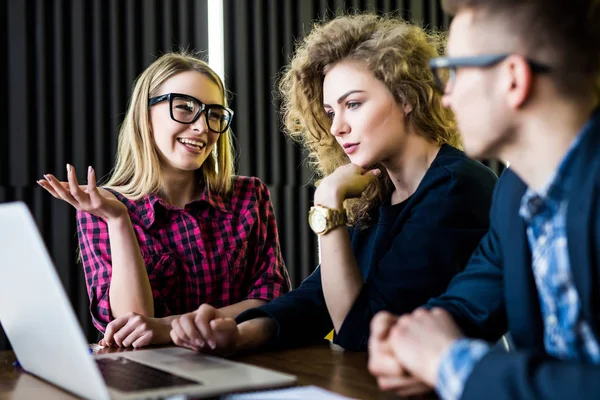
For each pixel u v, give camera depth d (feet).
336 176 5.77
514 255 3.46
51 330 3.62
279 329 5.36
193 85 7.82
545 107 3.03
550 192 3.09
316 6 14.73
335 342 5.52
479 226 5.58
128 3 13.24
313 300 5.76
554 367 2.56
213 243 8.02
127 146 8.36
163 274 7.63
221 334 5.00
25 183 12.62
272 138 14.32
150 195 7.84
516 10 3.04
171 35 13.58
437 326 3.05
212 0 14.02
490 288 4.20
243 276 8.19
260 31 14.20
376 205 6.46
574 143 3.00
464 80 3.18
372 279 5.41
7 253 3.78
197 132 7.73
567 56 3.00
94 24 13.07
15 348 4.53
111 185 8.38
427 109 5.89
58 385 4.03
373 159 5.93
